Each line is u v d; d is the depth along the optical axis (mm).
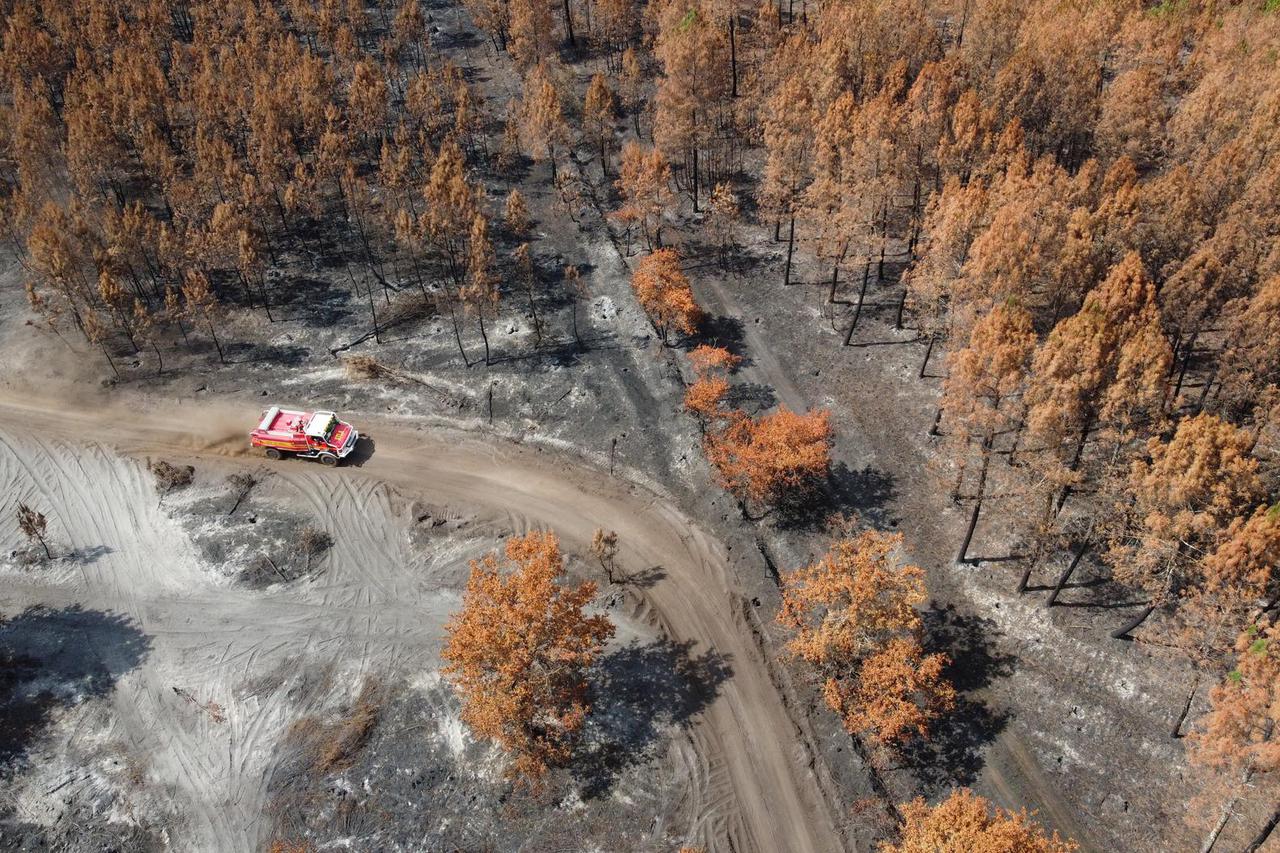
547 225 83812
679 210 85562
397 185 77562
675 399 64750
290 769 43625
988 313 49406
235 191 76625
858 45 86000
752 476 53562
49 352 70438
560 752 43875
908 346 67875
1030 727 44469
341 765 43719
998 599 50188
